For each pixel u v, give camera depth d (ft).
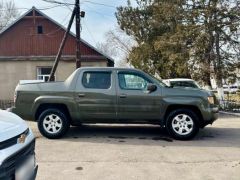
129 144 25.22
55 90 27.58
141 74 27.50
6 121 11.69
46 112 27.40
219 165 19.69
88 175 17.72
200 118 27.37
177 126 27.07
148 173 18.06
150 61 86.12
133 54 88.94
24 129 11.85
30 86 27.94
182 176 17.60
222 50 65.41
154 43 75.46
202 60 65.46
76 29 63.31
